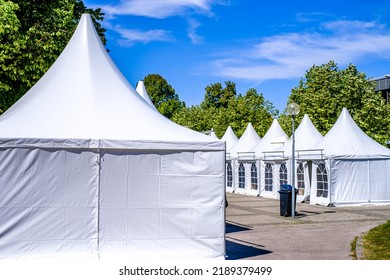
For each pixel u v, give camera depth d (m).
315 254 9.57
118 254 8.06
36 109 8.96
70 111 8.91
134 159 8.27
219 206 8.45
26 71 17.47
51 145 7.94
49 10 19.06
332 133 22.34
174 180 8.37
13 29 16.62
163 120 9.63
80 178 8.06
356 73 42.41
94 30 10.61
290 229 13.45
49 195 7.94
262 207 20.14
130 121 8.95
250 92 58.84
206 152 8.48
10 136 7.89
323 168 21.06
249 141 32.22
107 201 8.12
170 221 8.30
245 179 29.23
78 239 7.97
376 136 38.62
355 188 20.78
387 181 21.17
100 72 9.90
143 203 8.24
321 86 41.91
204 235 8.37
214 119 58.94
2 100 18.11
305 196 22.33
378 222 14.99
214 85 77.31
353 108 40.38
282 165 24.91
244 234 12.48
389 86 54.88
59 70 9.90
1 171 7.79
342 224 14.57
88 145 8.05
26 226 7.82
